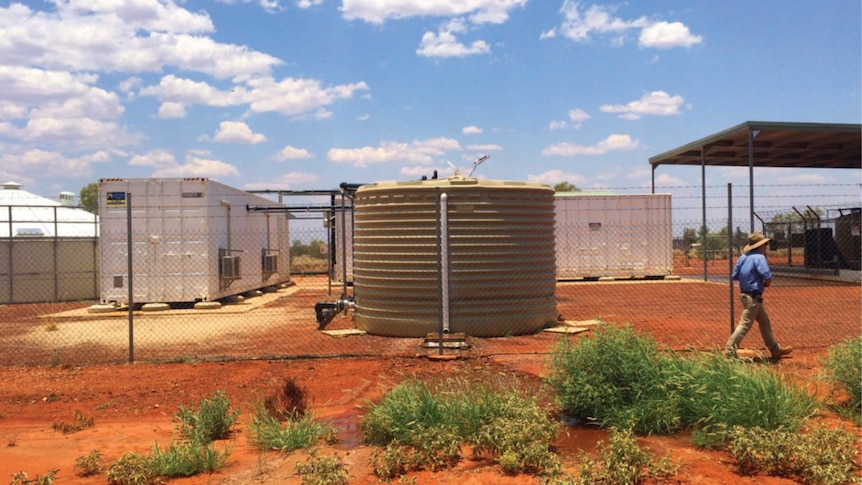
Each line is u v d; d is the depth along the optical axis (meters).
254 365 9.75
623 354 7.01
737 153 26.75
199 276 18.11
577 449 6.27
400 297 11.75
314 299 20.95
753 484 5.30
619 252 26.30
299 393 7.77
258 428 6.71
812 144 25.45
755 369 6.97
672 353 7.46
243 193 21.66
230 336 12.73
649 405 6.63
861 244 25.02
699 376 6.82
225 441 6.80
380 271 11.91
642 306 16.98
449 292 11.54
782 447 5.55
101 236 18.02
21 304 20.47
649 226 26.05
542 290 12.24
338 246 26.48
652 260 26.41
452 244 11.55
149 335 13.00
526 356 10.02
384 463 5.62
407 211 11.62
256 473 5.81
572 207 26.17
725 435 6.08
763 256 9.45
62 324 14.91
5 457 6.23
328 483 5.21
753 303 9.35
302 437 6.55
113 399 8.21
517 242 11.85
